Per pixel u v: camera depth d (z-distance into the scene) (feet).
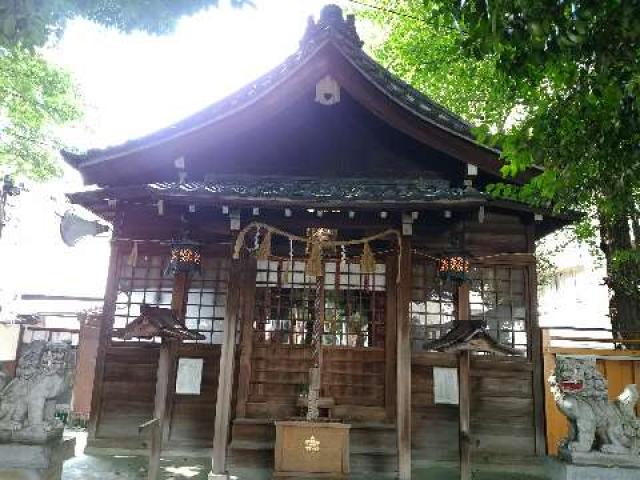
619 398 21.80
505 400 27.61
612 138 14.39
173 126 27.89
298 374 26.37
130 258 27.76
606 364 27.58
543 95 20.12
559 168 15.85
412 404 27.37
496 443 27.14
